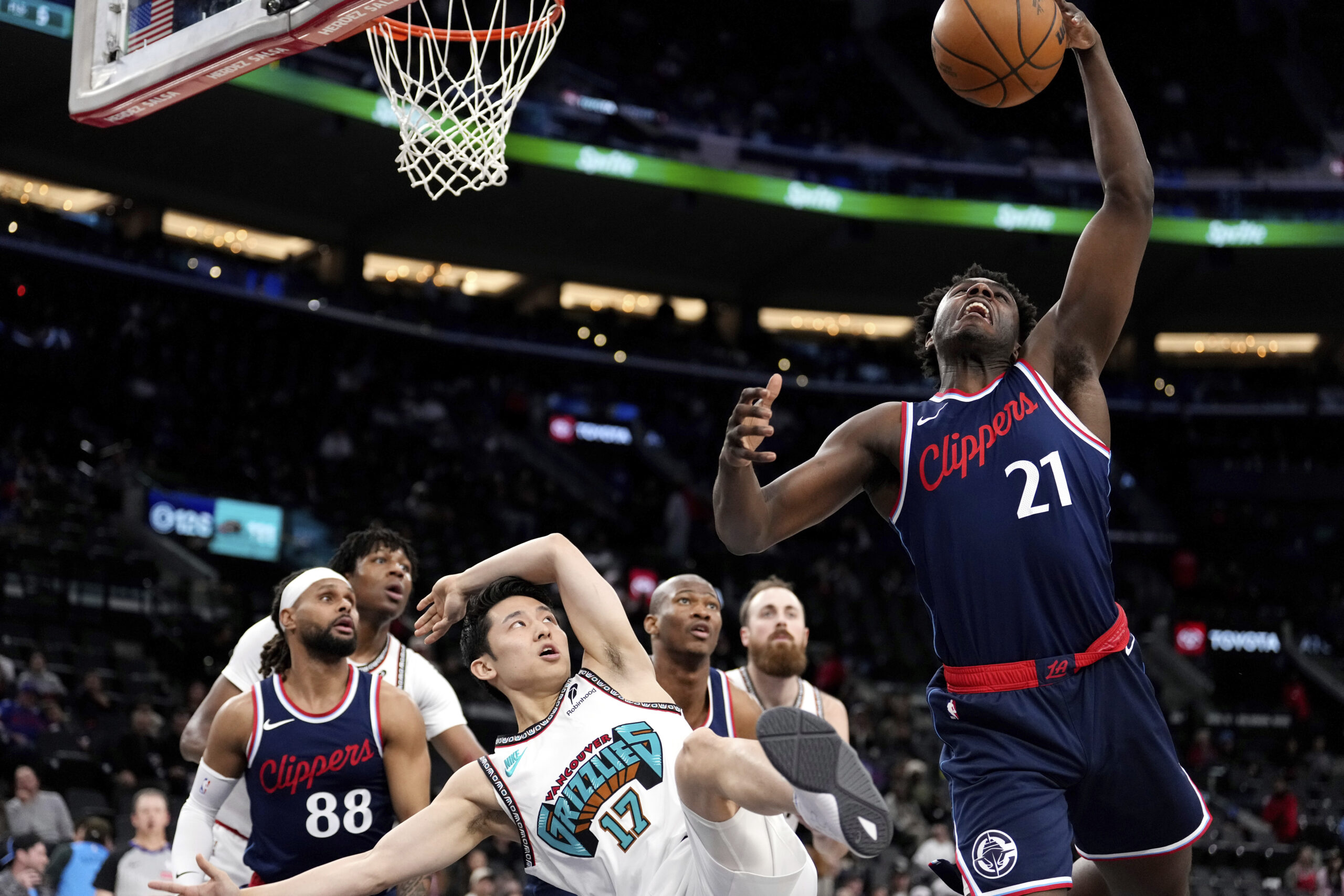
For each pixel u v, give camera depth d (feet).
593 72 73.87
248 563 54.54
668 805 10.14
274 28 14.33
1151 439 81.71
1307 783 54.39
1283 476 79.92
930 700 9.55
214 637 46.50
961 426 9.50
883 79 84.23
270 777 13.26
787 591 15.55
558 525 66.54
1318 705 64.28
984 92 10.37
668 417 80.02
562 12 17.54
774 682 15.44
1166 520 78.02
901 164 73.10
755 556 68.08
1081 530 9.19
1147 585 71.97
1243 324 83.30
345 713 13.42
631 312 84.79
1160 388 80.64
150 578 48.88
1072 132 81.35
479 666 10.87
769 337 83.10
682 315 85.20
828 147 72.95
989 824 8.82
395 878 10.06
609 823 10.06
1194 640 66.28
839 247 77.87
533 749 10.32
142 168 67.56
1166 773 9.04
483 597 10.86
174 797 33.91
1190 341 86.48
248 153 66.13
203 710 15.39
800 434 80.38
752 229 76.18
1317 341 84.48
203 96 59.67
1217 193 73.46
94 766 33.53
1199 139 80.84
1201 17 86.07
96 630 45.57
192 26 15.46
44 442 56.75
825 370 81.05
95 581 47.26
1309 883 38.68
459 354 76.38
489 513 65.87
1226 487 80.23
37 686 38.27
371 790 13.48
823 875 15.30
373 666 15.20
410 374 74.90
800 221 74.90
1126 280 9.82
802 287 83.20
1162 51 86.38
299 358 70.74
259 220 72.54
